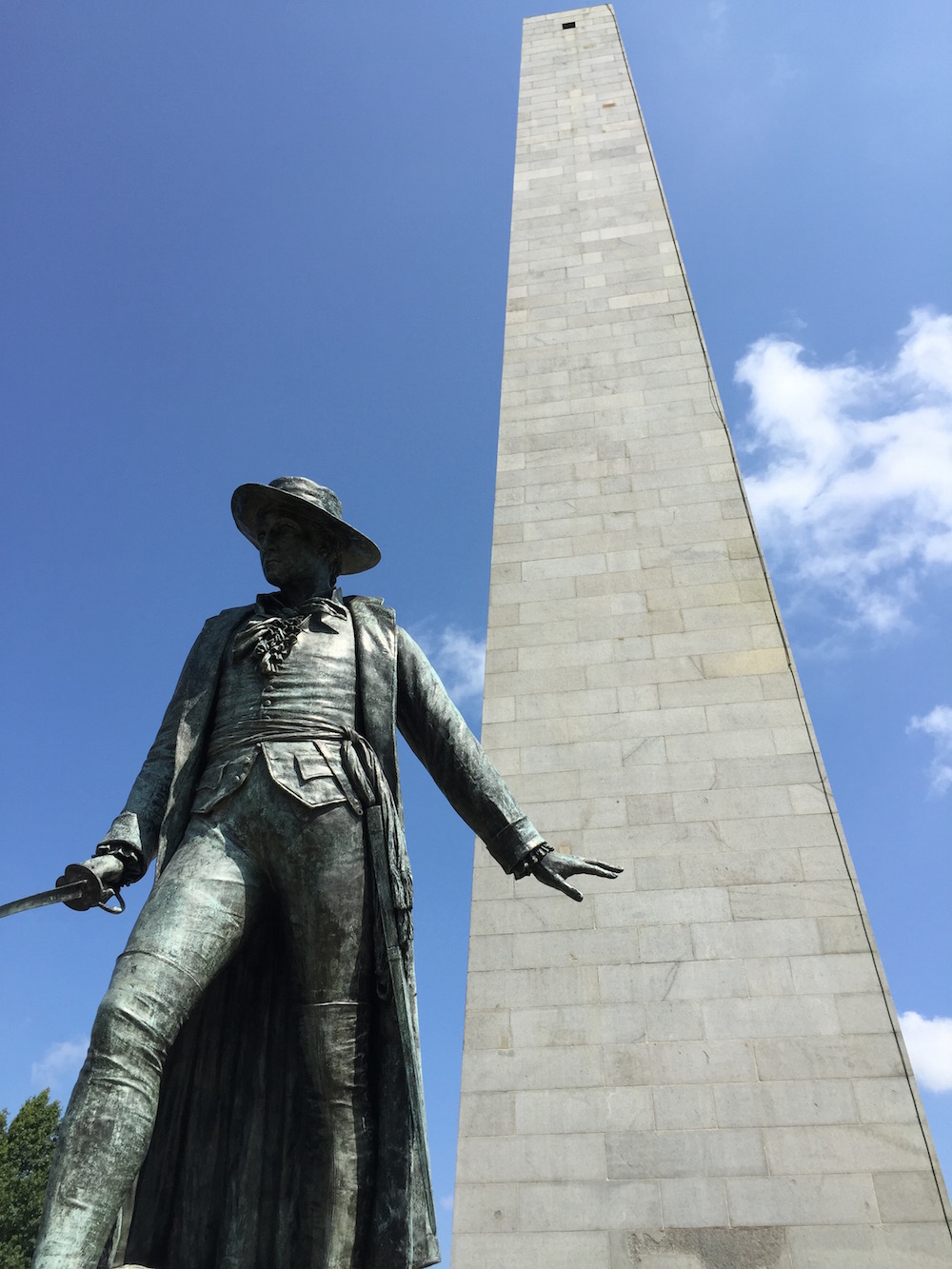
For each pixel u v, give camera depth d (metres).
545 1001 12.00
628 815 13.34
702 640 14.82
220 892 3.82
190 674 4.56
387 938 3.98
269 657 4.37
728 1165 10.59
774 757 13.53
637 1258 10.14
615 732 14.14
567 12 28.11
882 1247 9.88
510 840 4.38
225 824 4.01
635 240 20.64
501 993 12.12
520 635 15.36
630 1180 10.63
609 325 19.17
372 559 5.09
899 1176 10.26
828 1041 11.22
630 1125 11.00
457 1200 10.77
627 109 24.06
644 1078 11.29
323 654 4.50
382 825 4.16
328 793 4.08
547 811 13.54
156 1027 3.41
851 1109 10.74
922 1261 9.74
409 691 4.74
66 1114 3.21
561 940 12.42
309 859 3.98
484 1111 11.33
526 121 24.55
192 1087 3.90
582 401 18.08
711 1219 10.28
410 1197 3.60
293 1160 3.81
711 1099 11.04
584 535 16.31
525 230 21.48
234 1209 3.68
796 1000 11.55
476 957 12.44
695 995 11.77
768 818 13.02
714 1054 11.34
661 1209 10.41
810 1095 10.91
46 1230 2.95
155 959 3.53
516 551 16.34
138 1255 3.59
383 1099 3.82
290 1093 3.92
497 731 14.43
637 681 14.58
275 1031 4.02
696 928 12.26
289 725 4.23
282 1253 3.64
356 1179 3.65
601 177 22.36
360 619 4.78
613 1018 11.76
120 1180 3.14
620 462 17.11
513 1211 10.62
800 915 12.17
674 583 15.52
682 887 12.61
